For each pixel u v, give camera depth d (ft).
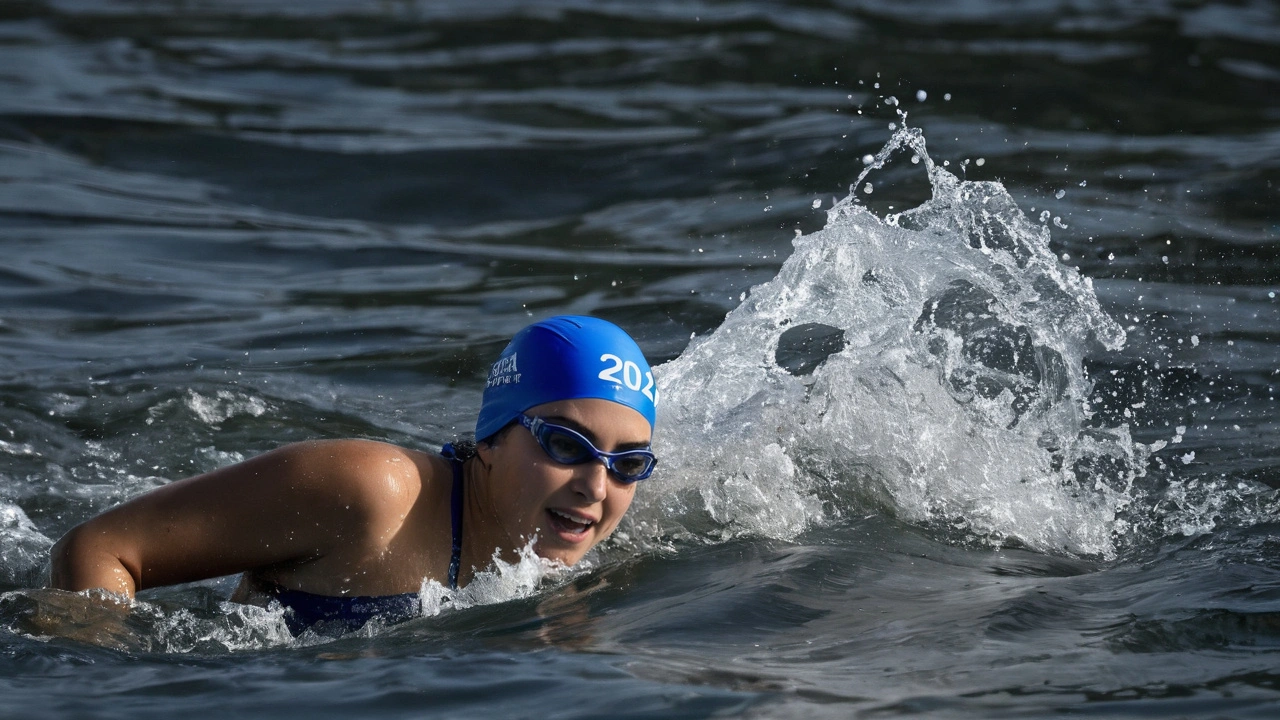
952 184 64.80
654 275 91.30
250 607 45.06
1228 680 36.04
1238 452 62.13
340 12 179.52
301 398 70.69
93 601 42.50
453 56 156.87
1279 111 134.41
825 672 36.68
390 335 80.89
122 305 84.74
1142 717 33.55
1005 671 36.70
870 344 61.21
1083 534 52.90
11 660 37.70
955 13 180.34
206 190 109.50
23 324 80.07
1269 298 84.43
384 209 107.24
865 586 45.65
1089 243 94.68
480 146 121.39
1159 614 41.63
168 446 63.87
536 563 47.37
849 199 64.18
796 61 151.94
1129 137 124.26
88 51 150.61
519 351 48.32
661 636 40.29
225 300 86.79
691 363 63.41
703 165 115.96
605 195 110.22
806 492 55.67
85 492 58.75
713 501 54.80
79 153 115.14
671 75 147.54
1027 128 126.52
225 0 185.57
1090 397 69.62
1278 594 43.45
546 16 178.40
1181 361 74.08
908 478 56.65
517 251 97.86
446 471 48.55
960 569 48.34
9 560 51.70
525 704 34.55
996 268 62.44
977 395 61.57
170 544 44.47
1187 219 100.27
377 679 36.60
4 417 65.62
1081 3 188.03
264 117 128.88
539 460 46.39
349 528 45.44
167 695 35.47
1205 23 173.47
